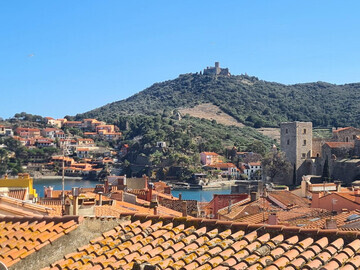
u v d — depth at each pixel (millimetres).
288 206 66125
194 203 74812
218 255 17031
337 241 16922
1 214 24531
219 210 70125
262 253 16859
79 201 26250
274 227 18281
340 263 15641
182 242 18469
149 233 19672
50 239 18531
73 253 18516
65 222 19859
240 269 15914
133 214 21391
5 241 19141
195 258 17141
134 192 81312
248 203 70438
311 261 15953
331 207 61531
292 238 17656
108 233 19891
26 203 26969
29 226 20156
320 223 44719
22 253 17969
